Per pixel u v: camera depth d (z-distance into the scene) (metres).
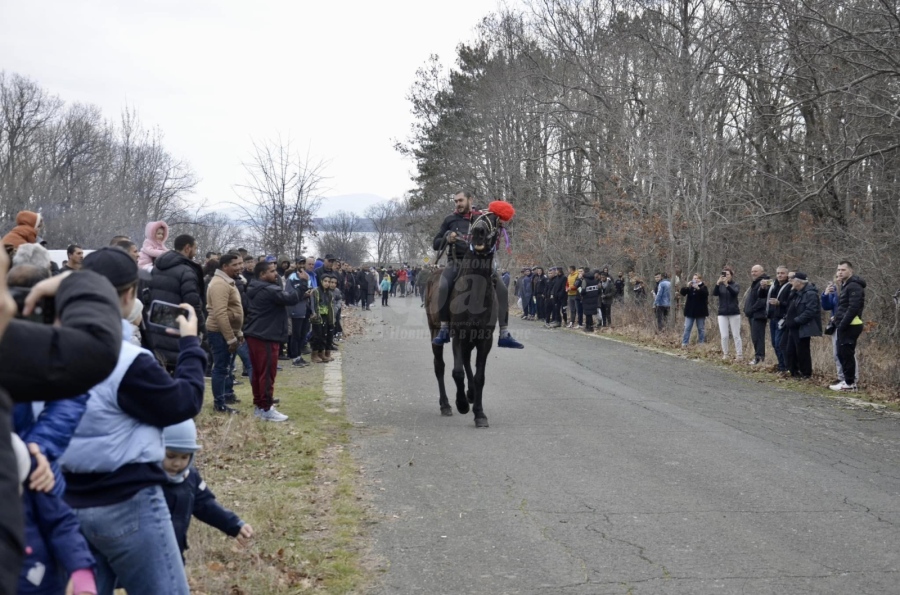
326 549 5.53
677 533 5.93
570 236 31.30
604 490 7.05
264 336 9.59
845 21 17.14
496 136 38.53
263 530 5.77
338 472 7.53
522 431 9.52
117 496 3.22
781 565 5.30
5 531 1.77
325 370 14.66
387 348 18.62
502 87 37.91
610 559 5.39
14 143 41.16
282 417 9.82
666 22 23.42
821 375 13.93
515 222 35.78
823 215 20.77
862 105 16.38
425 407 11.12
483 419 9.74
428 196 50.47
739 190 22.72
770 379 13.89
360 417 10.30
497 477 7.45
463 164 43.53
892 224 18.28
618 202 24.78
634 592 4.84
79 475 3.22
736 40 21.16
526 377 14.04
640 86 26.23
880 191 19.02
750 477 7.53
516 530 5.98
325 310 15.91
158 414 3.26
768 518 6.31
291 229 22.11
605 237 26.88
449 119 48.03
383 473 7.57
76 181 39.81
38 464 2.65
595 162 29.67
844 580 5.06
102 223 36.34
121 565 3.30
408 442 8.88
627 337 21.59
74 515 2.78
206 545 5.34
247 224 22.31
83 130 41.75
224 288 9.39
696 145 21.17
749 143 23.52
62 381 2.27
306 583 4.91
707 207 21.33
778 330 14.52
